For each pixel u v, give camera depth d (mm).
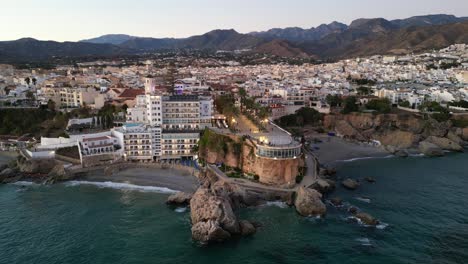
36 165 165000
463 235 110250
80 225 118125
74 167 161250
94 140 168250
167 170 164375
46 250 103938
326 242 107500
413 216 123125
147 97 191875
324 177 158750
